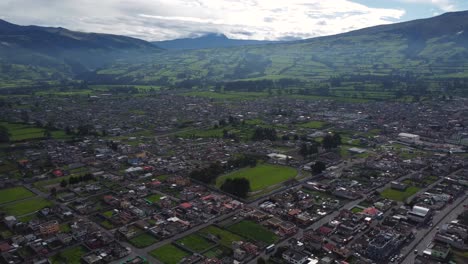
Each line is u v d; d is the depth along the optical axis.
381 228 195.25
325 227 194.25
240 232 193.50
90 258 165.50
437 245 171.25
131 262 162.50
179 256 170.25
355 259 167.25
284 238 187.62
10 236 187.88
